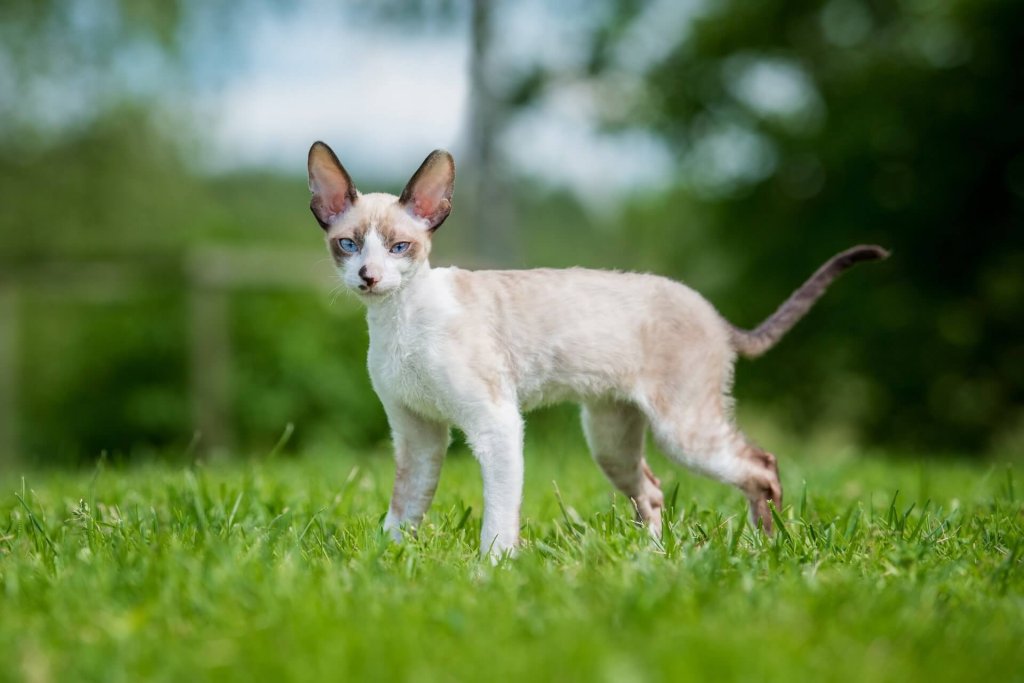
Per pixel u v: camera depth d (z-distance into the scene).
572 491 6.39
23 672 3.05
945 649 3.18
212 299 12.32
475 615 3.46
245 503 5.43
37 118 18.73
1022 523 5.17
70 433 14.80
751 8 18.42
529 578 3.87
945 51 16.72
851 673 2.97
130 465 13.52
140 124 19.55
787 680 2.90
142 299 14.70
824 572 4.08
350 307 13.71
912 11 17.41
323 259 6.12
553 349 4.98
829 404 18.36
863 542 4.69
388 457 9.12
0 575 4.07
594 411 5.41
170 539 4.48
